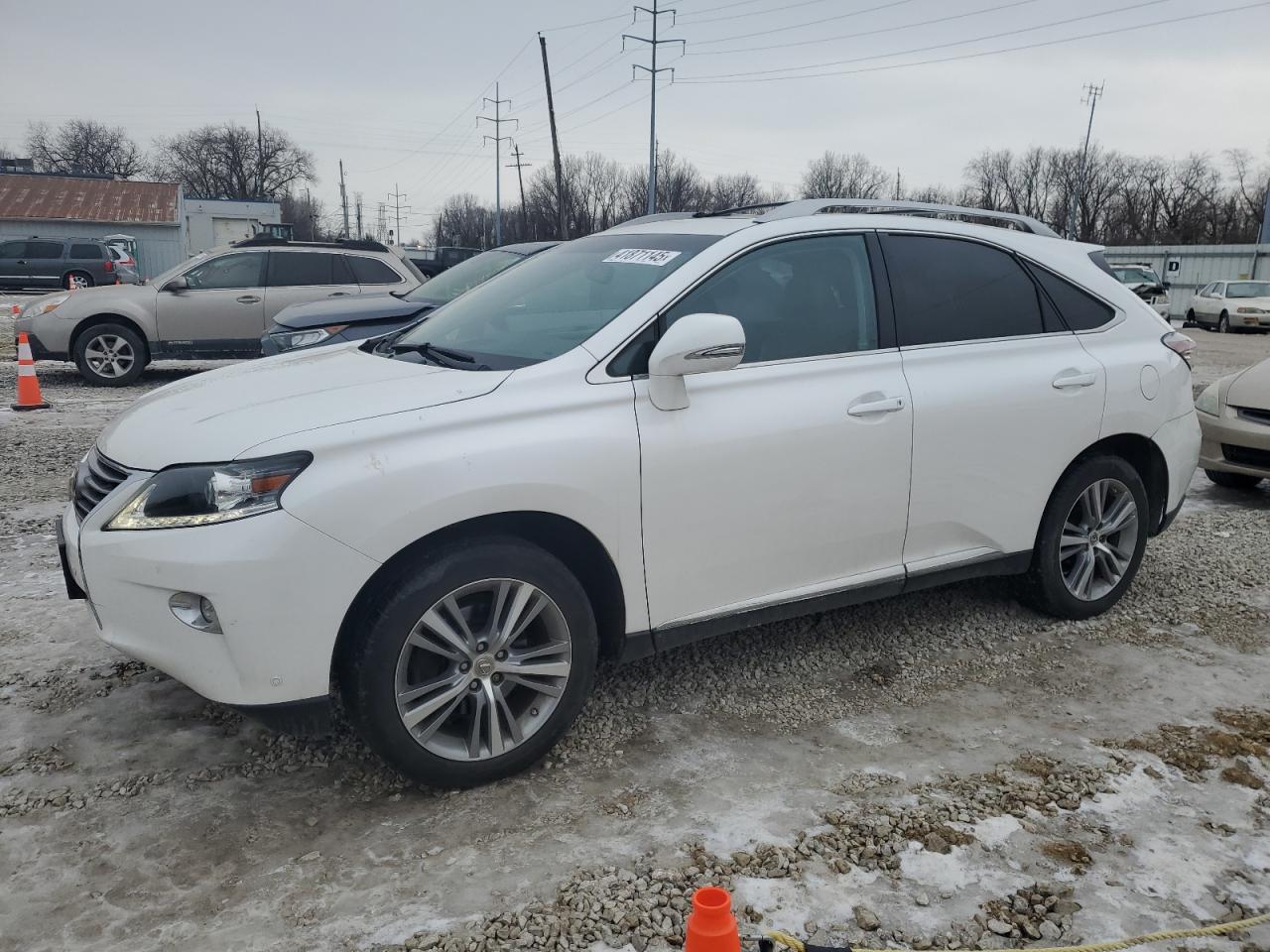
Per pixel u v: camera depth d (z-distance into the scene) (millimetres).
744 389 3316
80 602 4500
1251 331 27109
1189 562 5312
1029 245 4219
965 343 3875
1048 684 3803
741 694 3697
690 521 3205
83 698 3588
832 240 3693
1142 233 78500
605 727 3430
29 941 2342
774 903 2488
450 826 2828
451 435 2828
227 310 11781
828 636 4250
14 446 7844
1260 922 2377
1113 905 2508
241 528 2604
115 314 11539
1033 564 4242
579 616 3061
